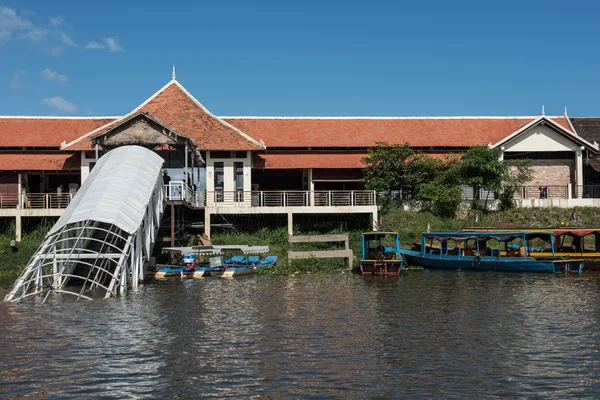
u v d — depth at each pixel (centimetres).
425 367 1478
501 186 4238
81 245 2836
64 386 1363
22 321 1986
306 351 1614
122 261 2536
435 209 4197
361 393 1312
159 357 1569
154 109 4181
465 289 2608
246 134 4309
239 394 1310
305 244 3659
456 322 1941
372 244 3581
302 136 4459
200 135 3972
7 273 3169
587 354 1577
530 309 2145
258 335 1784
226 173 3997
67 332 1831
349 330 1839
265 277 3047
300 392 1319
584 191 4581
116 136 3509
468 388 1340
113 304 2283
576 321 1945
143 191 2834
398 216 4031
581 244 3431
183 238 3578
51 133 4328
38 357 1573
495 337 1747
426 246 3591
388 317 2022
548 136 4438
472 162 4041
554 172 4497
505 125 4750
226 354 1591
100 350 1634
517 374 1427
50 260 2753
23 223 3850
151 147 3694
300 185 4534
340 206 3778
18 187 4044
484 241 3528
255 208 3738
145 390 1338
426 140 4484
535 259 3203
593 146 4422
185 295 2484
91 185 2816
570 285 2714
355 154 4356
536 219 4094
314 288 2661
